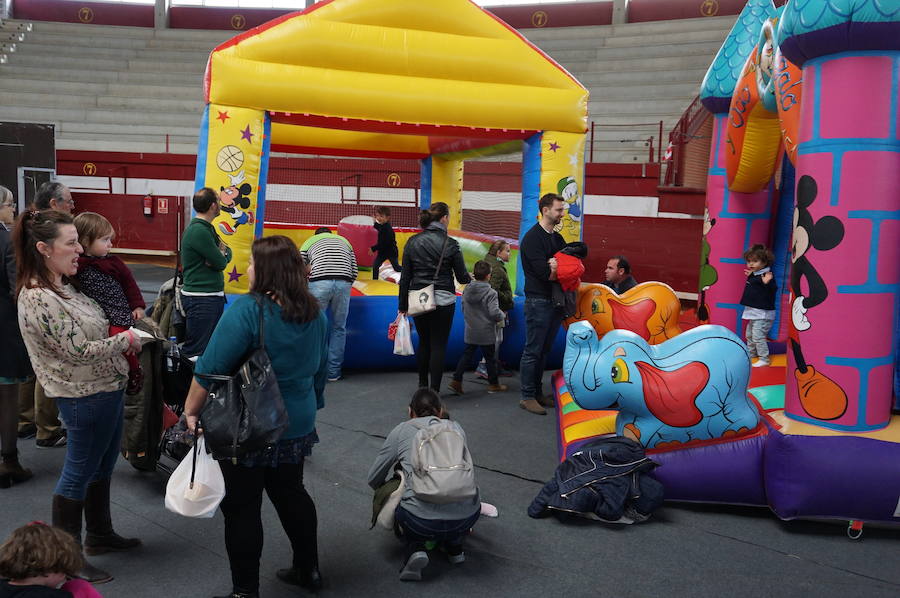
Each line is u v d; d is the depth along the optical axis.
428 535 3.50
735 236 6.14
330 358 7.21
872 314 3.94
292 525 3.33
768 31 4.90
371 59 6.99
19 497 4.33
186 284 5.83
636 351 4.36
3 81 24.00
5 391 4.42
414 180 16.41
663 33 24.62
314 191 16.70
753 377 5.32
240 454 2.93
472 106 7.12
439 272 6.09
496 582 3.54
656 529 4.15
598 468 4.23
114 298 3.54
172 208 17.11
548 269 5.95
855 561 3.81
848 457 3.97
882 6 3.58
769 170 5.77
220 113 6.69
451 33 7.25
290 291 3.07
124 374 3.40
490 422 5.99
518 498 4.53
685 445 4.38
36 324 3.12
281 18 6.86
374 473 3.74
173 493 3.04
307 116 6.88
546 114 7.27
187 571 3.57
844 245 3.91
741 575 3.64
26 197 14.14
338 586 3.47
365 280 8.75
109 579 3.46
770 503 4.23
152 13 28.17
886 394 4.04
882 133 3.84
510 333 7.73
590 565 3.72
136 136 22.84
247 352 3.04
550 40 25.86
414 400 3.87
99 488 3.65
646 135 20.11
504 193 15.67
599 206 13.87
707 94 6.15
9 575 2.27
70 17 28.02
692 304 12.18
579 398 4.39
